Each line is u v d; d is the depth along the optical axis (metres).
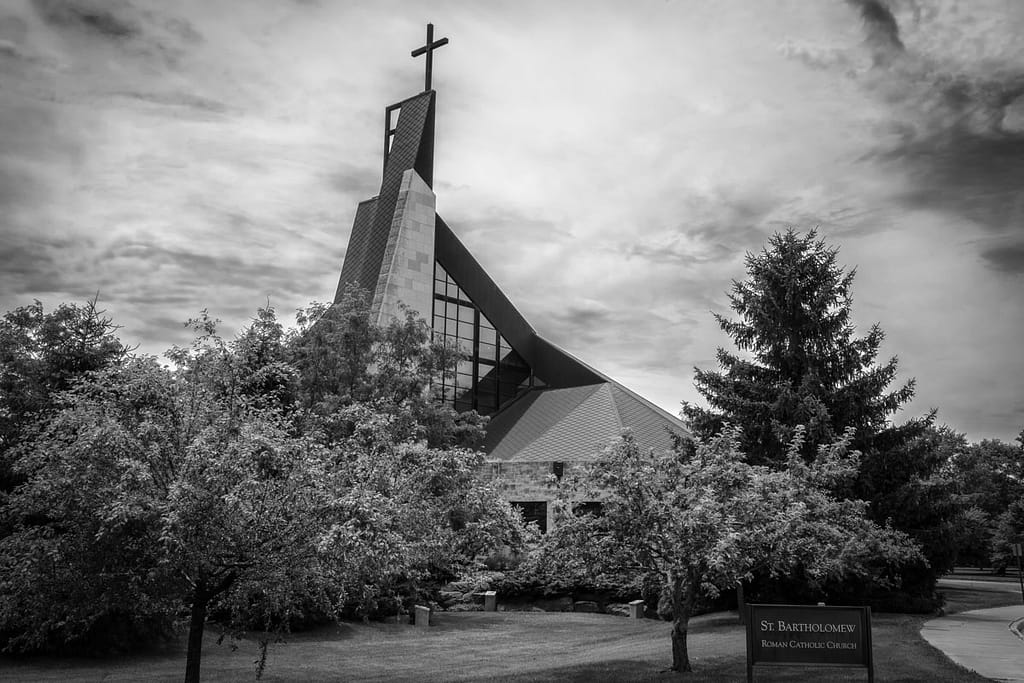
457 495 26.55
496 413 55.19
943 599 36.09
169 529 13.99
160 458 15.49
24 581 17.61
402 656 23.47
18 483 24.36
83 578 15.89
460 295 55.38
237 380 19.55
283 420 18.42
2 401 24.78
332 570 16.16
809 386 33.69
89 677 20.28
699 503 16.66
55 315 26.73
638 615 33.47
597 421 47.88
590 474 17.64
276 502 15.27
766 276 36.84
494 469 45.06
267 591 15.43
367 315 38.41
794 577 29.88
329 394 34.72
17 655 22.47
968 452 79.25
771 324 36.53
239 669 21.45
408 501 22.88
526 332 57.81
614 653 22.42
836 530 22.05
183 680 19.70
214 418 16.50
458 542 27.70
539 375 57.50
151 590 15.85
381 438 22.72
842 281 36.75
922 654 19.84
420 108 57.78
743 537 16.58
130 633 23.17
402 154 56.91
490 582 36.69
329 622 29.00
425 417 37.03
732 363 36.84
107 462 15.28
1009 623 28.56
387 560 17.94
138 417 16.59
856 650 14.07
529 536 28.09
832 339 36.66
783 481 18.75
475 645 25.86
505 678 17.91
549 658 22.59
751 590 32.22
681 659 17.91
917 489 32.28
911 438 34.47
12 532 22.11
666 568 17.88
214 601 19.00
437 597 36.91
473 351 55.16
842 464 24.00
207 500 14.50
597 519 17.56
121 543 15.15
